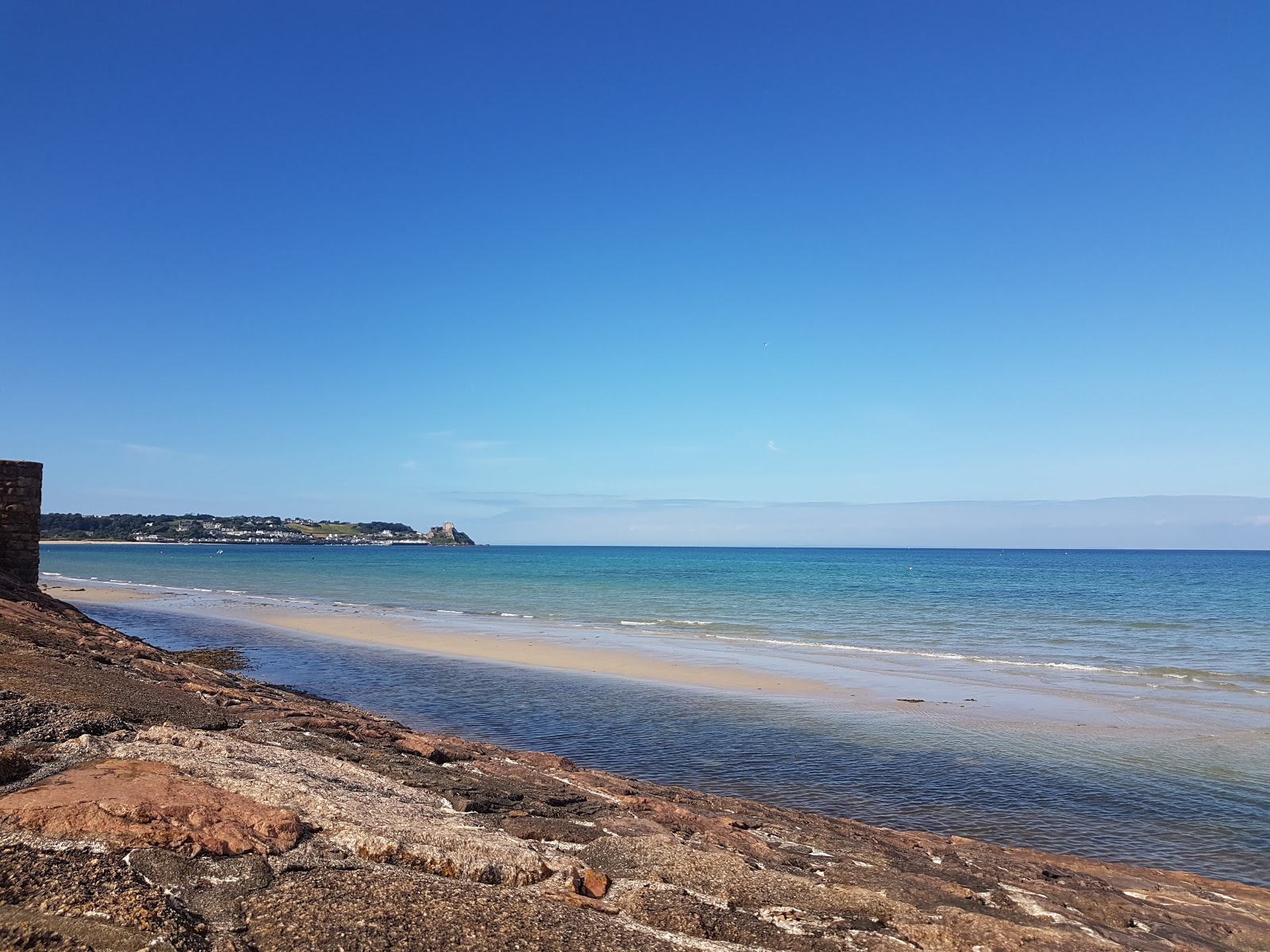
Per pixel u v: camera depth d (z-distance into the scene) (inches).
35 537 1038.4
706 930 267.0
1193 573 5012.3
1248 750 754.8
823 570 5251.0
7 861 225.3
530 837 343.3
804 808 591.8
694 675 1131.3
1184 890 433.7
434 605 2327.8
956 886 343.0
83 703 422.6
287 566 5201.8
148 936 199.3
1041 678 1144.2
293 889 242.2
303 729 488.1
